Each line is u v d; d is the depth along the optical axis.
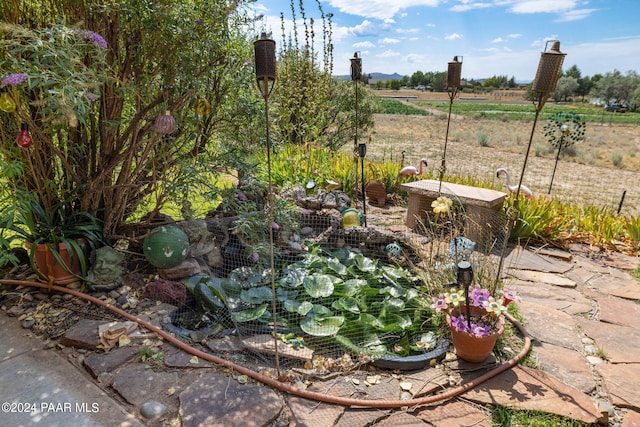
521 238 4.24
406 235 3.62
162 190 3.27
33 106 2.66
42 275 2.76
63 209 2.97
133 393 1.90
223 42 2.93
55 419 1.74
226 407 1.82
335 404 1.89
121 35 2.77
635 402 1.98
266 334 2.40
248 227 2.98
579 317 2.81
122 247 3.36
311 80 6.70
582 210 5.17
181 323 2.52
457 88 3.62
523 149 14.25
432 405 1.91
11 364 2.09
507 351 2.35
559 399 1.96
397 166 5.76
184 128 3.13
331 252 3.44
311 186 4.43
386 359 2.16
